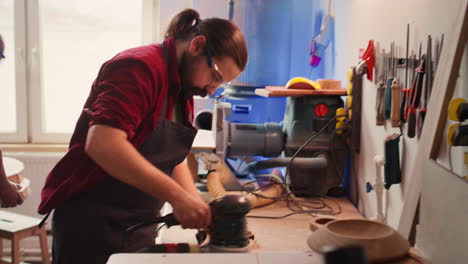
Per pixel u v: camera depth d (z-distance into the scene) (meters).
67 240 1.47
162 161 1.49
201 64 1.43
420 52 1.62
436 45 1.48
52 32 3.52
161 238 1.88
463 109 1.19
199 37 1.39
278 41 2.96
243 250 1.21
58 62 3.56
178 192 1.18
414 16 1.69
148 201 1.52
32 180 3.38
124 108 1.19
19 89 3.48
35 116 3.54
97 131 1.17
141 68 1.27
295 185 2.37
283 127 2.57
